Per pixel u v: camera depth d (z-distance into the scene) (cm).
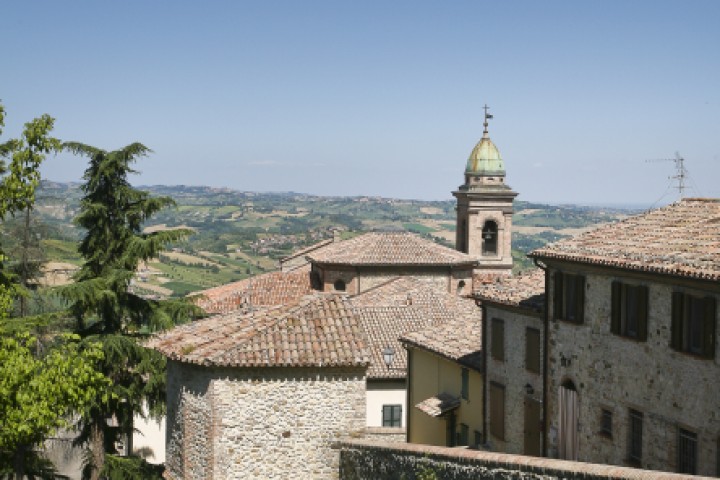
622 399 2541
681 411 2288
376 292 5691
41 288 3772
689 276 2192
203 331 3212
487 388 3544
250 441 2906
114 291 3503
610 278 2605
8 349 2448
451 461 2339
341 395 2961
